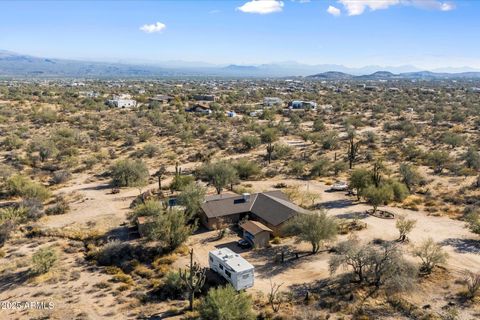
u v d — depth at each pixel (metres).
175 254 41.84
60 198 59.81
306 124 131.88
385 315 30.64
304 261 40.41
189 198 49.56
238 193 61.16
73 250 42.88
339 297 33.09
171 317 30.69
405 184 63.59
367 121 133.25
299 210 47.97
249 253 42.41
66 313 31.03
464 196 60.50
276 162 83.00
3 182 65.44
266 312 30.88
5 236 44.78
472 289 33.09
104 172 75.12
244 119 131.00
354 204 58.00
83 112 139.38
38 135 101.44
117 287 35.38
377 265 34.41
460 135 103.62
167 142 100.06
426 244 39.12
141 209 48.97
